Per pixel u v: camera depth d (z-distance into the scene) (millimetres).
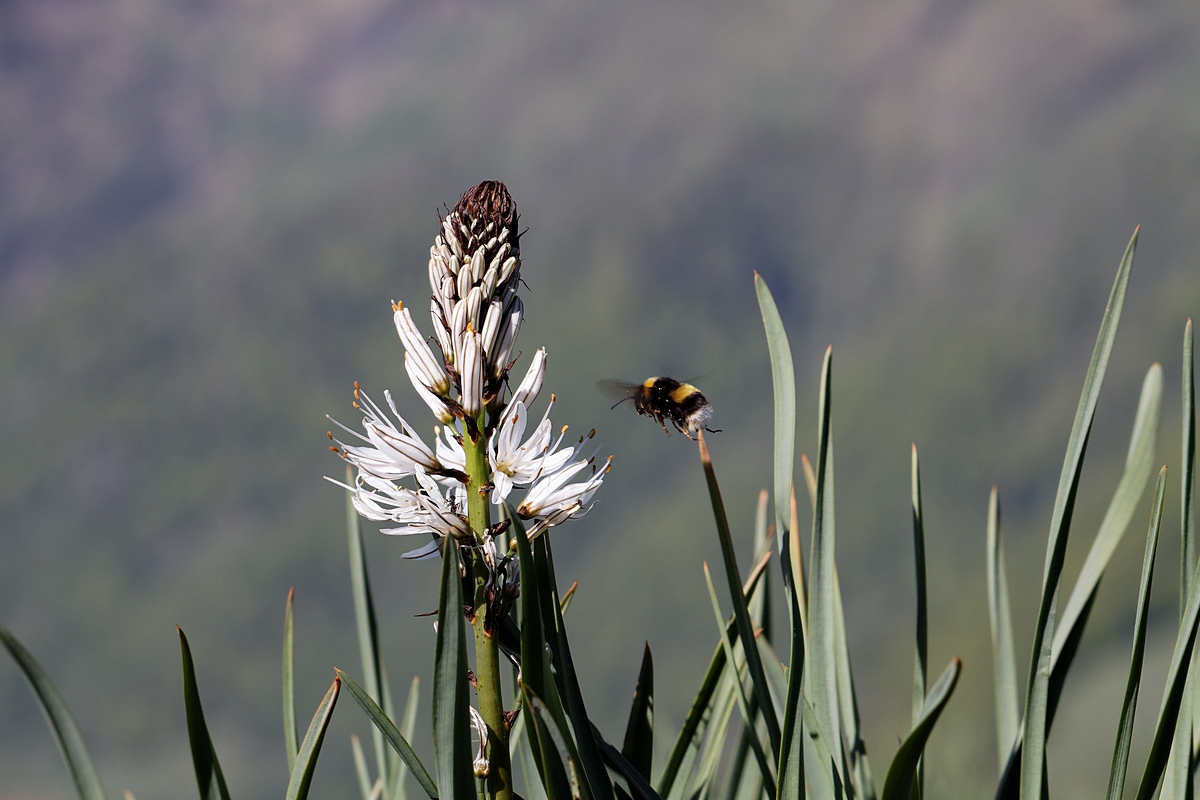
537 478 1204
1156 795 1171
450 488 1207
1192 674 1169
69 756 1159
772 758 1187
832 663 1178
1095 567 1191
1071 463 1158
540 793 1195
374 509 1192
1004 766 1199
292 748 1209
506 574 1188
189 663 1147
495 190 1203
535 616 1156
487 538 1188
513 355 1201
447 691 1146
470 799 1151
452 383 1199
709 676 1201
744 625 1167
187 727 1149
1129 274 1160
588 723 1173
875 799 1200
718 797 1266
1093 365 1161
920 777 1186
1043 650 1156
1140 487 1191
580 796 1170
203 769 1150
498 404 1201
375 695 1231
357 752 1254
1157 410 1193
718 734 1214
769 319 1185
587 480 1207
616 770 1173
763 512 1244
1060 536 1157
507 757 1185
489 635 1186
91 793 1159
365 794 1249
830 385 1176
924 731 1141
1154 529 1146
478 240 1198
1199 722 1181
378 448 1196
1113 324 1160
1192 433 1158
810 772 1175
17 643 1156
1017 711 1211
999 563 1222
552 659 1182
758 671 1169
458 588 1145
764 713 1171
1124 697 1148
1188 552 1158
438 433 1214
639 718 1199
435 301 1204
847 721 1207
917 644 1187
